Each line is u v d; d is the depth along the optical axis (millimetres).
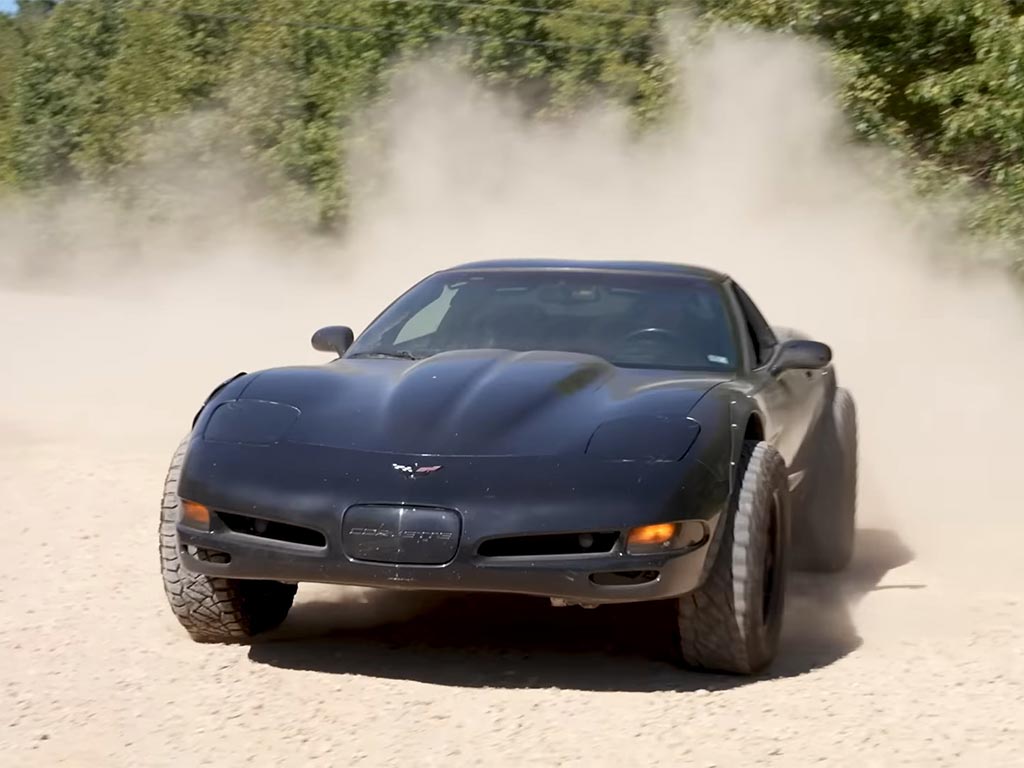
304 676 6570
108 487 11328
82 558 9047
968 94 21688
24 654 6930
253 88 47156
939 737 5719
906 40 24625
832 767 5387
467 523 6164
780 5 26438
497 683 6508
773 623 6770
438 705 6145
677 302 7961
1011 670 6656
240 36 50375
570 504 6156
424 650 7047
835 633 7551
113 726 5895
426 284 8391
